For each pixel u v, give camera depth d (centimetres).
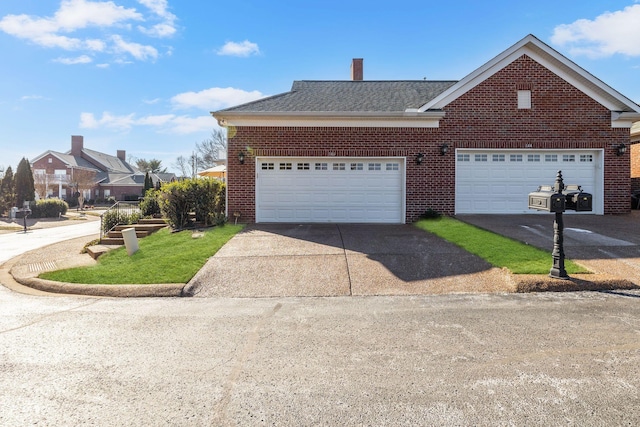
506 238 843
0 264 873
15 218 2377
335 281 617
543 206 597
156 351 364
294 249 810
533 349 355
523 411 256
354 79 1767
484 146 1170
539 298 520
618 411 255
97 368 329
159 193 1129
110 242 1002
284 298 552
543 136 1171
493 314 458
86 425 247
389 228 1064
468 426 241
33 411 263
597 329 402
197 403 273
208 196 1112
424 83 1498
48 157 4216
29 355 357
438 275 630
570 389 283
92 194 4472
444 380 300
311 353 355
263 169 1184
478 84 1170
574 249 734
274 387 294
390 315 464
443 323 431
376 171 1187
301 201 1184
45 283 626
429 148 1173
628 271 605
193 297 568
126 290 585
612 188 1180
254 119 1156
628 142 1173
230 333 410
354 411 260
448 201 1175
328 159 1180
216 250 806
